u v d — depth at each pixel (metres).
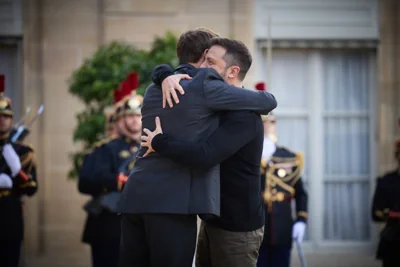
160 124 6.19
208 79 6.20
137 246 6.28
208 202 6.04
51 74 14.58
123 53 13.41
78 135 13.20
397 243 11.05
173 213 5.99
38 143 14.51
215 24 14.78
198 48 6.66
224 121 6.22
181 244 6.05
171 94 6.15
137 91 12.39
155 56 13.11
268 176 10.59
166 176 6.05
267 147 10.73
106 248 10.22
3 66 14.60
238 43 6.61
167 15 14.73
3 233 10.01
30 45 14.55
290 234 10.47
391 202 11.24
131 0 14.69
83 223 14.59
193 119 6.08
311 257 14.99
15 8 14.54
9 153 10.10
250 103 6.21
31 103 14.52
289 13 14.94
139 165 6.21
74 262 14.50
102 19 14.67
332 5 14.95
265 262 10.40
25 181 10.20
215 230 6.52
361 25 14.98
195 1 14.76
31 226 14.49
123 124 10.63
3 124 10.20
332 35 14.95
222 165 6.47
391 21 14.96
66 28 14.61
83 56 14.62
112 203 9.95
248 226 6.45
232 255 6.46
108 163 10.31
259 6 14.92
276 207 10.46
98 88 12.84
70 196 14.58
